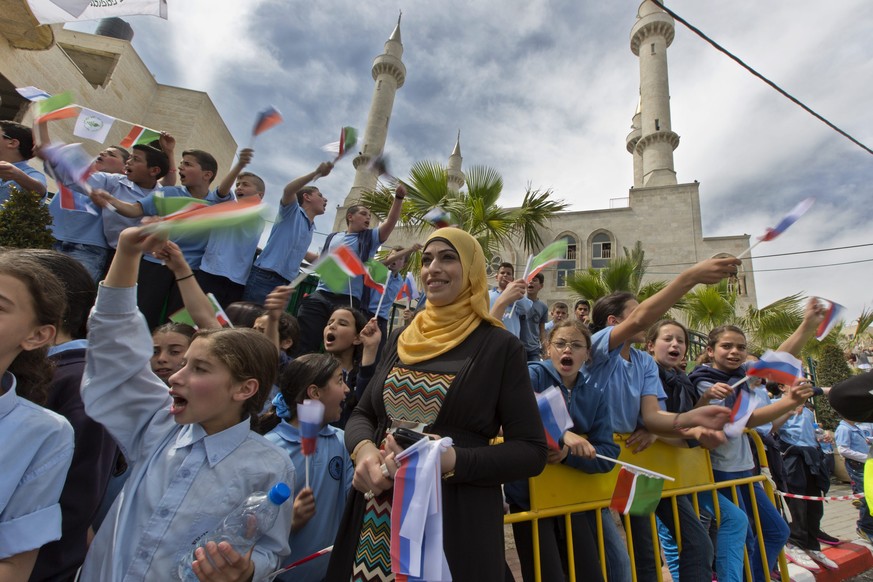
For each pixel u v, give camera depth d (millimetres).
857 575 4441
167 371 2221
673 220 21172
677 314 15734
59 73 8711
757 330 11828
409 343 1792
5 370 1275
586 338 2535
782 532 3178
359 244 4570
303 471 2074
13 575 1173
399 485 1313
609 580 2346
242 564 1349
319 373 2188
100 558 1430
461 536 1398
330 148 3248
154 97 12969
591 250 21812
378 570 1450
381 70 25594
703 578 2523
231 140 15281
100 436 1604
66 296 1570
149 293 3518
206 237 3807
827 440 7219
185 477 1505
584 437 2518
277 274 4223
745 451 3271
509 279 5922
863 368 10195
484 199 8406
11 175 3059
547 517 2252
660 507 2730
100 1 3059
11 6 6504
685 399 3152
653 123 25156
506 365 1650
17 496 1229
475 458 1403
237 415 1661
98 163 4043
